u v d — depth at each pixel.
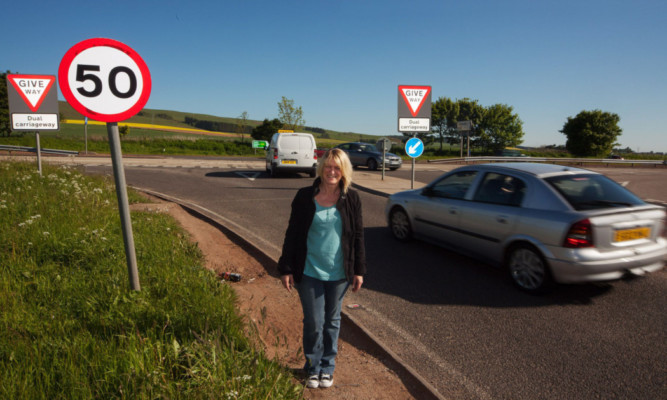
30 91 10.30
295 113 49.84
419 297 4.58
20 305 3.16
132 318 3.08
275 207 10.13
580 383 2.98
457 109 52.47
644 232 4.44
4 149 25.75
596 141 53.12
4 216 5.80
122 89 3.12
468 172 5.88
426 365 3.21
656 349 3.46
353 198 2.66
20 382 2.15
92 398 2.12
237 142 50.69
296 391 2.44
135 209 7.88
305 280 2.65
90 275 3.96
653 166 35.09
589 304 4.38
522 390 2.90
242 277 4.98
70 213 6.19
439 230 6.10
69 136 45.47
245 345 2.93
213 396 2.14
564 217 4.34
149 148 41.22
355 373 3.03
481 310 4.24
